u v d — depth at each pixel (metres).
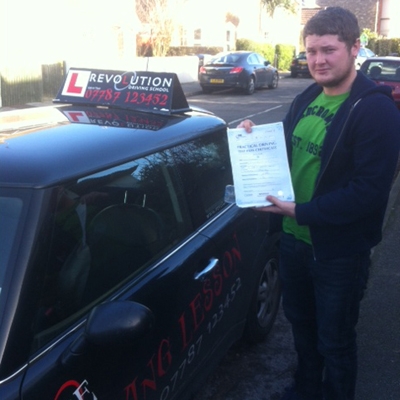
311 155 2.71
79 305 2.24
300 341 3.20
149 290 2.53
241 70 20.75
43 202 2.15
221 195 3.51
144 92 3.42
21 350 1.95
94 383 2.16
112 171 2.53
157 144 2.89
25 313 1.98
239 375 3.73
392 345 4.13
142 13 26.78
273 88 24.14
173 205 2.92
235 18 35.44
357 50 2.62
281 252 3.04
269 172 2.64
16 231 2.08
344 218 2.55
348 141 2.55
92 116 3.11
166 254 2.77
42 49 20.69
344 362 2.88
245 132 2.65
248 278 3.60
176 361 2.72
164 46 26.62
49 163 2.32
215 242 3.11
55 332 2.10
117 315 2.10
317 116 2.72
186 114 3.50
